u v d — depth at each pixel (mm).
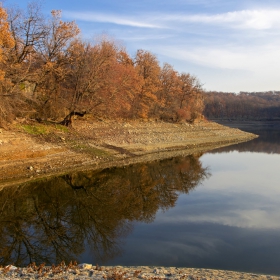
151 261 9312
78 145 26781
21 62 26344
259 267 8945
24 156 21328
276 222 12836
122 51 44906
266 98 179875
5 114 23375
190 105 61094
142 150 32125
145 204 15641
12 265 8344
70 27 27391
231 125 93500
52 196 16688
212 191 18312
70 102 29984
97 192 17859
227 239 11055
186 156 32219
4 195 16328
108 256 9688
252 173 24172
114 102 32562
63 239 11234
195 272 7934
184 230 11953
